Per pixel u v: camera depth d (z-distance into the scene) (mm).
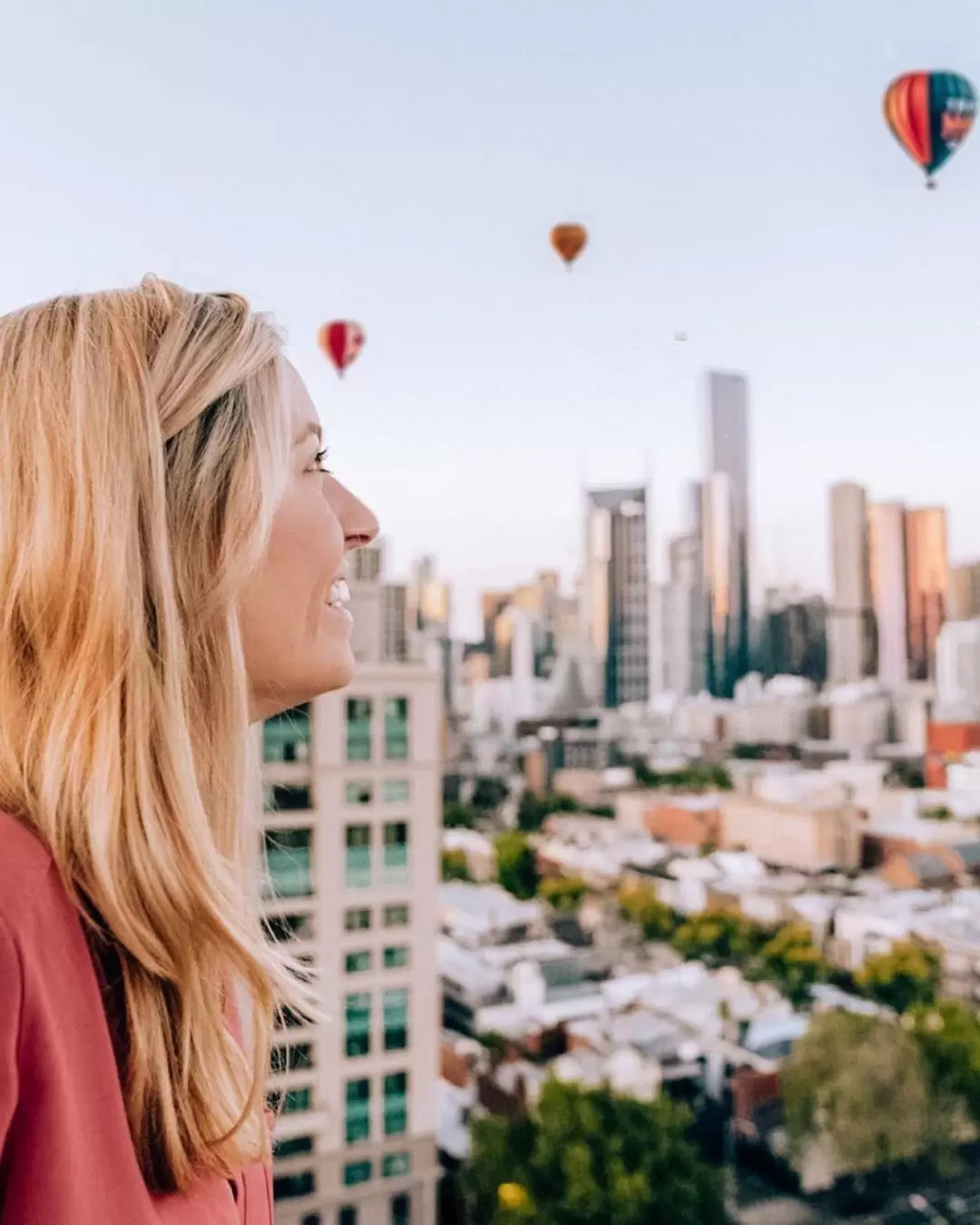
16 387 391
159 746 374
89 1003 332
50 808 345
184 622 399
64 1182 310
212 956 391
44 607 367
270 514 416
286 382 452
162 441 393
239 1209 427
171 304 419
